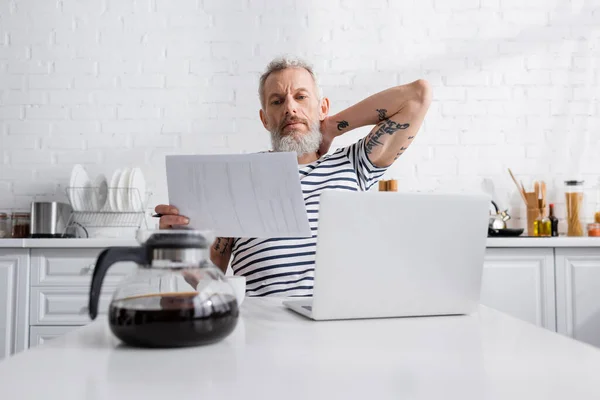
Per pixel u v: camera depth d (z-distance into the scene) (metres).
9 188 3.02
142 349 0.67
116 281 2.41
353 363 0.60
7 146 3.03
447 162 3.03
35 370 0.57
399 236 0.89
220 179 1.08
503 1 3.08
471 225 0.92
